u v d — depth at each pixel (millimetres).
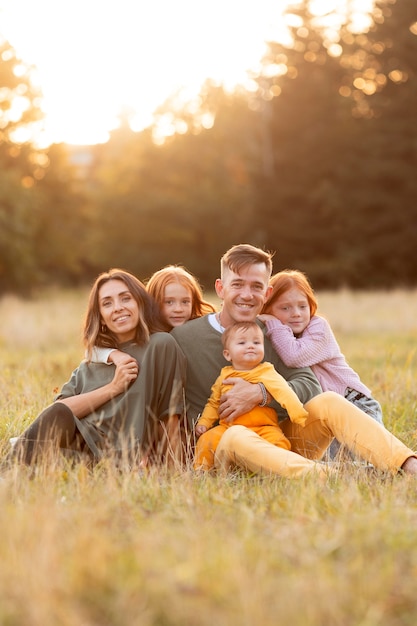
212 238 50031
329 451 5871
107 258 50375
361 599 3023
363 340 15383
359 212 46375
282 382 5445
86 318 5770
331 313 20203
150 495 4531
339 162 47344
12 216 40125
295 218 47969
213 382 5668
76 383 5789
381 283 45938
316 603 2971
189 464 5324
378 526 3750
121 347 5711
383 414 7426
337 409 5348
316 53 49375
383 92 47094
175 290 6098
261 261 5676
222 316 5762
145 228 50000
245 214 48781
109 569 3174
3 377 9359
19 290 40312
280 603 2971
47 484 4609
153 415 5434
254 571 3240
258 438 5172
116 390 5461
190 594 3041
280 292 6031
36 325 17719
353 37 48844
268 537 3740
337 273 45875
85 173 66812
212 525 3885
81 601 3012
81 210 50000
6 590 3059
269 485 4730
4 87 44344
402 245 45688
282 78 49125
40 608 2896
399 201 45750
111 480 4625
